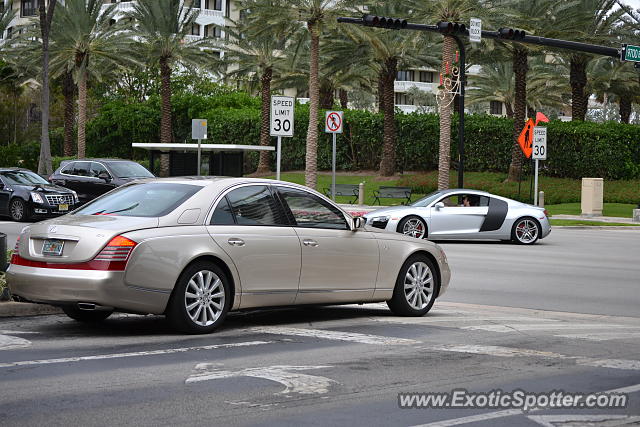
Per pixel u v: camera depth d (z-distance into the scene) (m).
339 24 48.50
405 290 12.49
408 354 9.36
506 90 74.19
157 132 75.31
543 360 9.12
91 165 36.59
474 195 26.62
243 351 9.41
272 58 64.12
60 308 12.22
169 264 10.09
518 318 12.53
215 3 97.25
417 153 61.34
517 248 25.23
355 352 9.45
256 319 11.99
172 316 10.27
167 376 8.05
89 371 8.23
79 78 61.72
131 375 8.06
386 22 31.25
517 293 15.77
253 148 42.66
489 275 18.45
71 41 61.19
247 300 10.77
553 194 51.59
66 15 60.62
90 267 9.86
